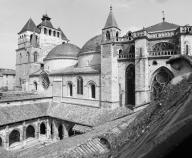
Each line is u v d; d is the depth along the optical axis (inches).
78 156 601.0
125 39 1765.5
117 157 170.6
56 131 1975.9
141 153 101.0
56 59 2453.2
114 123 1075.3
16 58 3304.6
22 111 1909.4
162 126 115.7
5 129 1675.7
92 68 2001.7
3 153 888.9
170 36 1517.0
